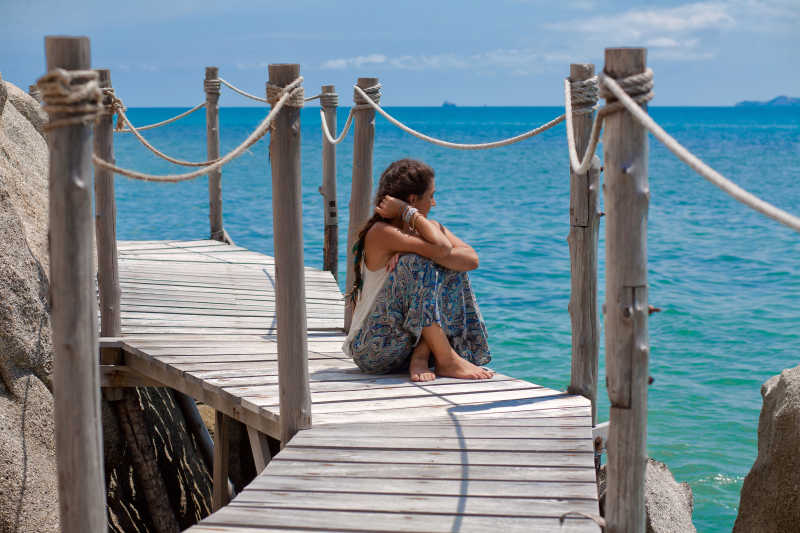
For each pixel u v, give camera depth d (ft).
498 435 13.48
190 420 21.98
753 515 15.16
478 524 10.41
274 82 12.61
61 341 8.38
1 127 20.18
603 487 15.37
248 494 11.29
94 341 8.57
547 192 88.33
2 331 14.90
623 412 9.21
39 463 14.66
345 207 76.48
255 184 96.32
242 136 246.06
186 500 20.34
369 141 20.27
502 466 12.23
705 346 31.86
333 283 28.53
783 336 33.01
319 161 136.87
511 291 40.14
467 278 16.92
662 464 18.07
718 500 20.68
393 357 16.63
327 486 11.55
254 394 14.97
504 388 16.05
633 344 9.08
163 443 20.47
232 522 10.46
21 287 15.40
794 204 88.84
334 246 32.45
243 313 22.91
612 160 8.94
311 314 23.61
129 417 19.35
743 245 54.29
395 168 16.69
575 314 15.61
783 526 14.37
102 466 8.86
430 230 15.94
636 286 9.01
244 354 18.21
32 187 20.18
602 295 35.35
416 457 12.55
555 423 14.07
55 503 14.43
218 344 19.13
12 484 13.88
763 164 150.10
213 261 31.14
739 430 24.36
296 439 13.21
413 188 16.48
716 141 247.70
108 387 19.07
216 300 24.34
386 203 16.38
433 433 13.55
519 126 398.01
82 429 8.54
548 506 10.91
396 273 16.19
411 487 11.51
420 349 16.80
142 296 24.08
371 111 20.12
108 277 18.92
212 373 16.47
